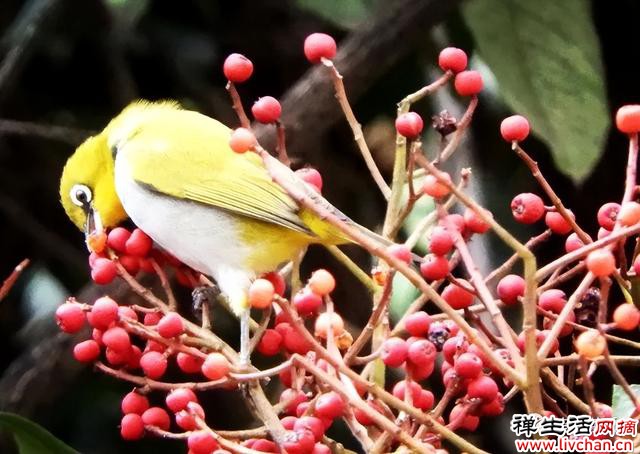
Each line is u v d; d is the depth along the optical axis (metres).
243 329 2.10
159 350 2.05
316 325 2.03
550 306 2.04
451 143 2.05
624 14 2.28
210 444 2.02
